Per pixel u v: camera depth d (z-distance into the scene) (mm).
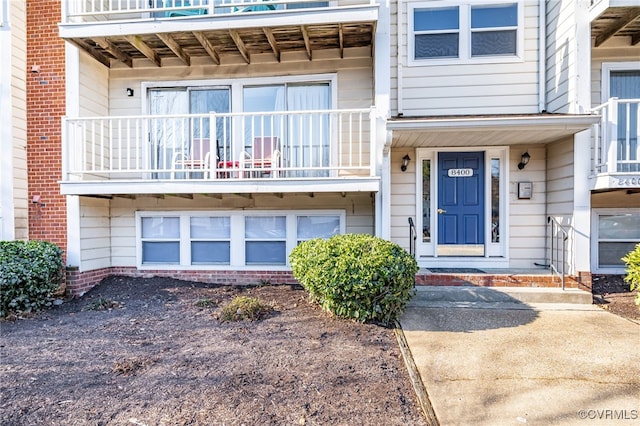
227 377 3252
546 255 6625
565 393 3031
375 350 3852
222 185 5918
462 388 3109
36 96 6539
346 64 6844
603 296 5777
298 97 7004
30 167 6543
